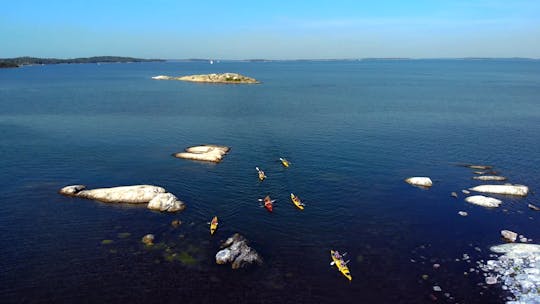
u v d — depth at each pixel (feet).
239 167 224.53
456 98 525.75
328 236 148.15
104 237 143.54
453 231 152.66
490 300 112.06
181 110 411.95
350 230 152.87
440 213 168.04
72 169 216.33
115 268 124.77
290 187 195.52
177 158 239.71
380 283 120.26
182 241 141.79
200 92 591.37
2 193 181.16
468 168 225.76
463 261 131.75
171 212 164.76
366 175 213.05
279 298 112.88
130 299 111.14
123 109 412.16
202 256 132.36
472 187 196.85
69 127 318.86
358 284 119.75
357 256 134.72
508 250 136.98
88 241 140.56
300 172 217.15
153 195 175.32
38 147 257.34
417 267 128.26
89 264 126.62
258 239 145.07
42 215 160.04
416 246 141.49
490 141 285.43
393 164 231.91
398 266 128.98
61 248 135.74
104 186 192.95
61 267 124.77
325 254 135.74
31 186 190.39
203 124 340.39
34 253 132.36
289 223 157.99
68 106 426.92
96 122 341.21
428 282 120.57
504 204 176.55
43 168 216.74
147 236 142.20
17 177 202.18
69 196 178.50
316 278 122.21
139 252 133.90
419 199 182.19
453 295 114.62
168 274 122.21
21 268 123.95
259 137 294.05
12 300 109.81
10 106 421.18
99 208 167.12
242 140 285.64
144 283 117.91
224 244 139.13
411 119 369.50
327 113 401.29
